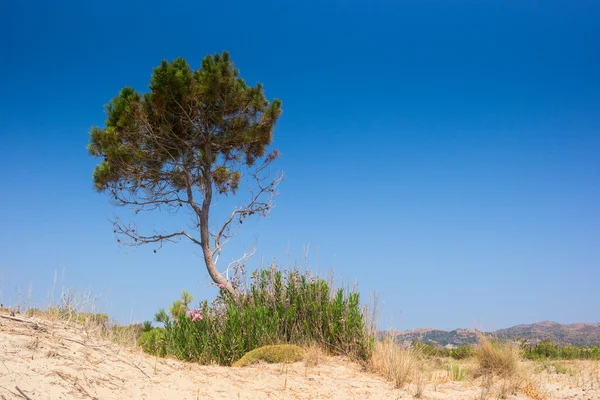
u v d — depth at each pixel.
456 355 13.26
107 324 7.10
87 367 4.92
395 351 8.44
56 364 4.65
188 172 13.51
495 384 8.25
